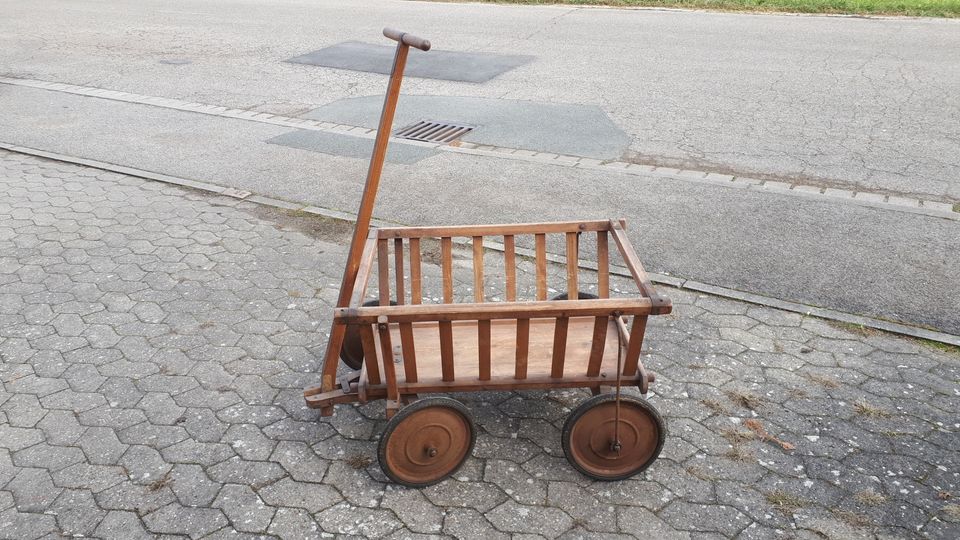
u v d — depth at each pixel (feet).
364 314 13.08
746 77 40.37
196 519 13.43
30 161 31.07
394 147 31.94
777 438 15.35
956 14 53.21
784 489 14.08
